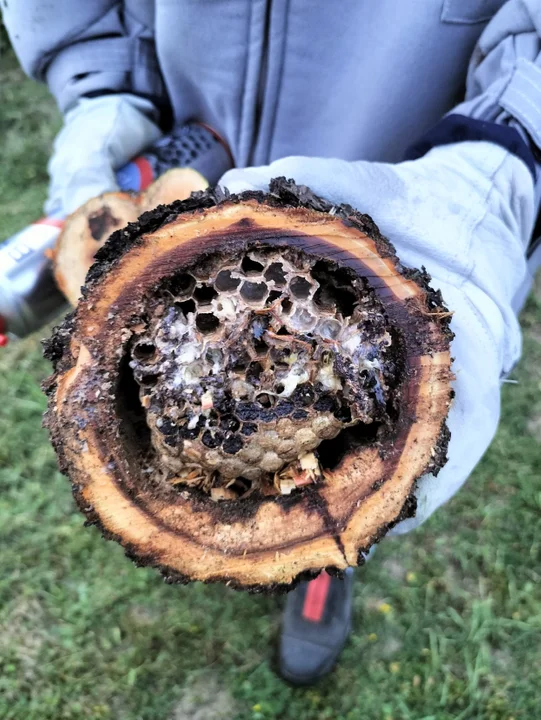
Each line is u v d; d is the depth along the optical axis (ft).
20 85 2.44
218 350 0.68
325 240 0.67
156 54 1.30
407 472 0.69
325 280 0.70
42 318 1.06
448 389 0.68
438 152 0.93
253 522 0.69
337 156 1.25
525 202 0.91
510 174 0.89
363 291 0.68
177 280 0.68
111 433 0.66
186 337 0.68
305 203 0.71
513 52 0.96
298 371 0.68
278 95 1.17
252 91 1.17
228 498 0.71
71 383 0.65
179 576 0.70
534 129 0.90
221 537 0.69
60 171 1.19
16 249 1.00
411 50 1.09
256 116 1.24
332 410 0.69
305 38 1.08
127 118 1.22
